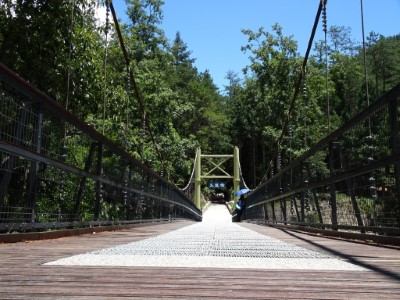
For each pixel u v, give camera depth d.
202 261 2.37
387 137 3.47
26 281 1.67
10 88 3.26
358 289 1.56
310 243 4.07
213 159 54.22
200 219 28.22
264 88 30.08
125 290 1.51
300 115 27.30
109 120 10.88
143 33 21.42
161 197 11.05
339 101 38.06
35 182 3.71
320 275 1.89
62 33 6.82
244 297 1.42
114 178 6.32
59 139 4.30
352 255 2.83
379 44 40.47
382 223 3.68
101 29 8.78
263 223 12.58
